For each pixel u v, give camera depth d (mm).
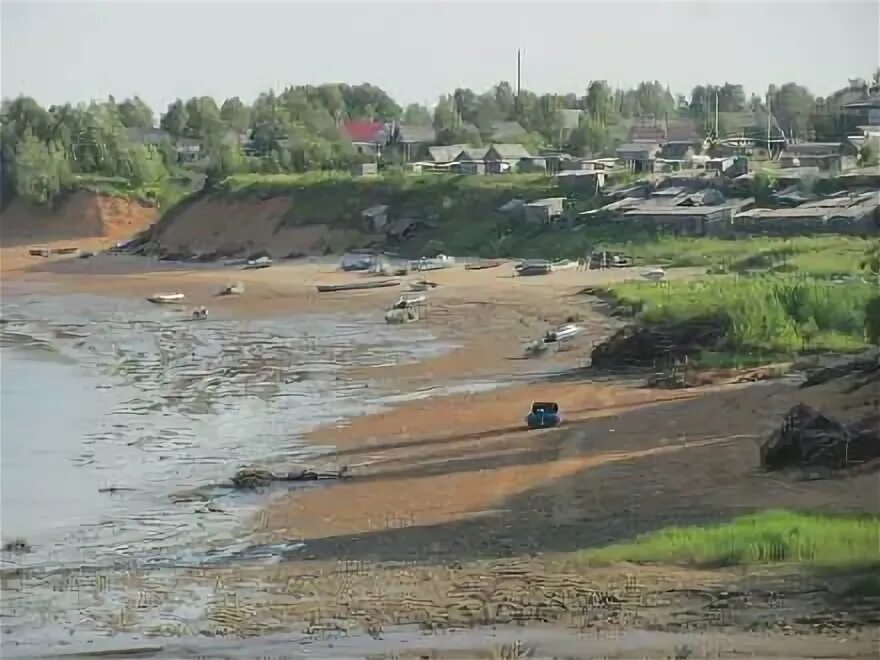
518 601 31875
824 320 58969
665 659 29234
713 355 56375
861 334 57469
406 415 50906
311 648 30406
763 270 73625
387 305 80562
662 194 89688
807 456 39781
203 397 57250
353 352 66375
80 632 31422
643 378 54750
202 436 49531
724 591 31719
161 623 31859
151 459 46312
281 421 51344
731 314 59125
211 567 35000
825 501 36938
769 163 91188
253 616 32031
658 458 41938
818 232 81188
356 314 78938
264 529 37844
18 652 30766
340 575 33781
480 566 33906
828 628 29938
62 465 45688
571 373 57094
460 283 84438
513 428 47312
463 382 56812
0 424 52500
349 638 30484
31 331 76688
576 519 36906
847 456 39344
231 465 44719
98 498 41531
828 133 94062
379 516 38188
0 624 32219
